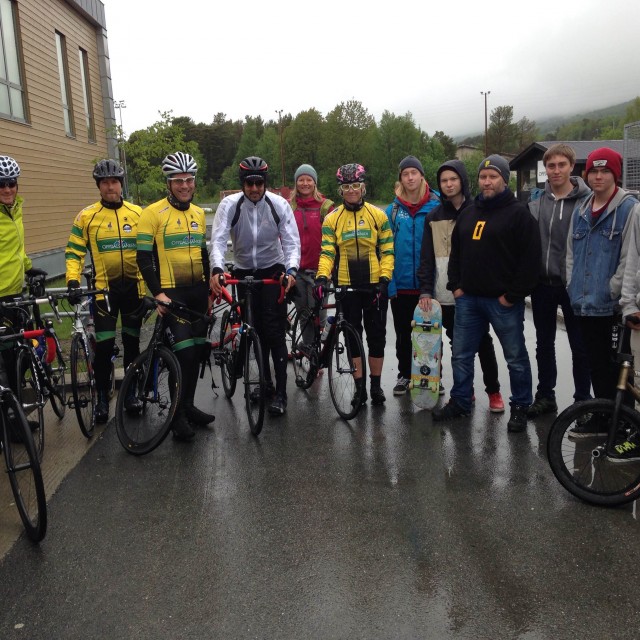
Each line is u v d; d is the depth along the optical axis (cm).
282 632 242
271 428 466
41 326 479
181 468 395
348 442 434
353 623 246
